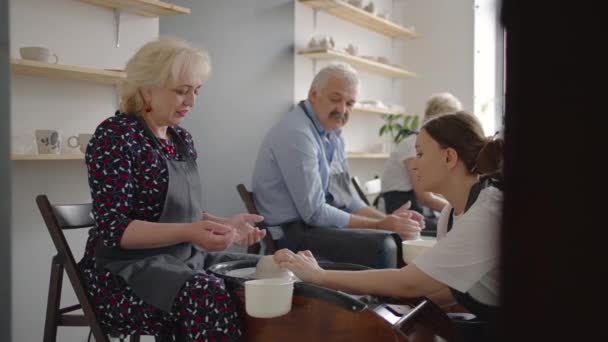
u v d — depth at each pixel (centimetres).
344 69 261
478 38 512
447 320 142
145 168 162
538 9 24
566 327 24
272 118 389
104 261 157
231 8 351
